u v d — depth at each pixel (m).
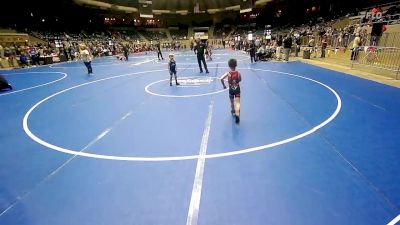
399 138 5.29
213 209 3.41
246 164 4.51
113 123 6.97
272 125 6.31
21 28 36.03
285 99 8.66
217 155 4.89
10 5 37.34
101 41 46.06
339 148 4.95
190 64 21.11
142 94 10.38
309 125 6.21
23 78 16.20
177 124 6.69
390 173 4.04
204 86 11.52
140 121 7.06
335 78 11.89
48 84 13.64
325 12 42.16
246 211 3.35
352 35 18.91
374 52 14.38
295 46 22.88
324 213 3.24
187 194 3.75
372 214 3.19
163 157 4.90
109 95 10.42
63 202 3.70
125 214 3.40
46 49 27.20
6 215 3.48
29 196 3.88
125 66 21.47
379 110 7.06
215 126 6.42
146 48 48.91
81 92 11.23
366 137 5.39
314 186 3.79
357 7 34.12
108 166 4.65
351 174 4.06
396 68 11.73
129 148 5.37
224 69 17.20
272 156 4.75
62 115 7.89
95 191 3.92
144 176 4.27
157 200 3.65
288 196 3.60
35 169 4.66
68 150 5.39
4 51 23.75
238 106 6.45
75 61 27.80
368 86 9.92
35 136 6.24
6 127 6.98
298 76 12.92
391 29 18.02
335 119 6.53
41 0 42.16
